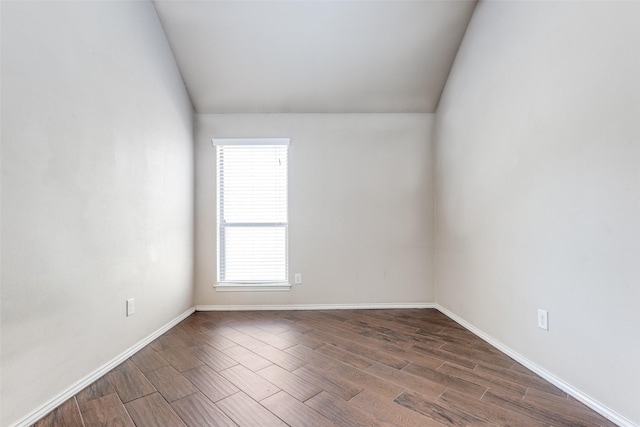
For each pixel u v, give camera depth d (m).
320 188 3.41
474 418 1.45
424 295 3.43
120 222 2.10
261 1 2.55
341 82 3.17
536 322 1.90
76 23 1.73
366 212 3.42
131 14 2.25
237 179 3.40
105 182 1.96
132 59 2.25
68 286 1.66
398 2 2.58
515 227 2.10
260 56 2.95
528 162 1.98
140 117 2.35
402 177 3.44
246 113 3.38
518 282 2.06
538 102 1.89
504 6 2.22
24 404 1.41
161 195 2.64
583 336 1.58
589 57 1.55
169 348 2.30
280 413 1.49
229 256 3.39
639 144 1.32
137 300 2.27
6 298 1.34
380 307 3.40
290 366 2.00
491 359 2.10
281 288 3.37
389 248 3.42
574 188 1.63
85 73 1.80
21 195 1.41
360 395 1.65
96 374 1.83
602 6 1.48
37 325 1.48
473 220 2.63
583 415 1.47
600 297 1.49
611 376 1.43
